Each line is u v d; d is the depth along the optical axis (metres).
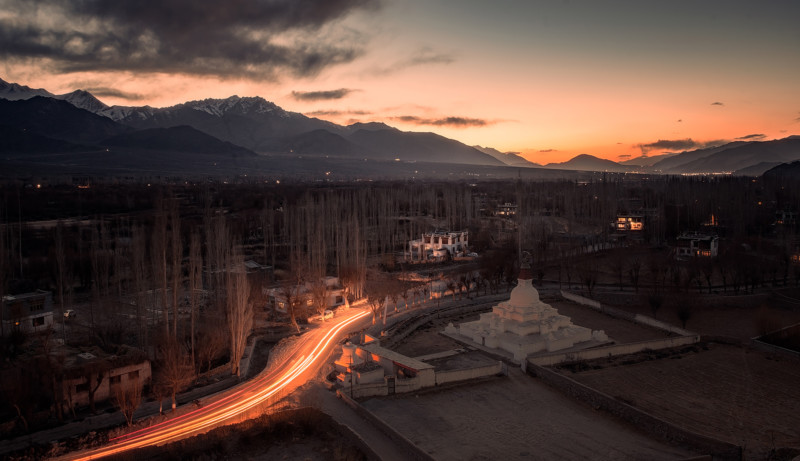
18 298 78.50
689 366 68.31
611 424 52.62
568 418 53.94
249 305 76.50
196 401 57.56
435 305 102.12
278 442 48.47
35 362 54.75
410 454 46.12
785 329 78.81
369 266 139.88
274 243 157.25
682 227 176.50
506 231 191.00
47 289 107.31
